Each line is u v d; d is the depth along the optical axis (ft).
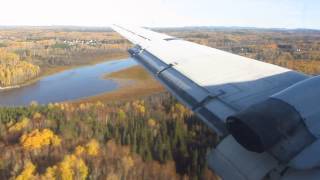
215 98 37.14
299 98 27.73
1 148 236.22
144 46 65.87
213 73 44.47
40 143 241.14
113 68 627.87
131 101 364.58
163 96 364.17
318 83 29.50
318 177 22.33
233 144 27.25
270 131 24.45
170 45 65.31
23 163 210.18
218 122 32.73
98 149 232.94
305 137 24.89
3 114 299.17
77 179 194.18
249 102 35.22
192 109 36.63
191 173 203.62
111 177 193.67
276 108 26.35
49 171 195.72
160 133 256.93
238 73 43.19
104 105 346.33
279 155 23.97
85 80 517.14
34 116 296.71
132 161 213.25
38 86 493.36
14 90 472.44
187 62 50.67
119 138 251.80
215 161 26.99
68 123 277.85
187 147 229.86
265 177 23.66
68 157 210.79
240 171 24.91
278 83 38.68
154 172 205.26
